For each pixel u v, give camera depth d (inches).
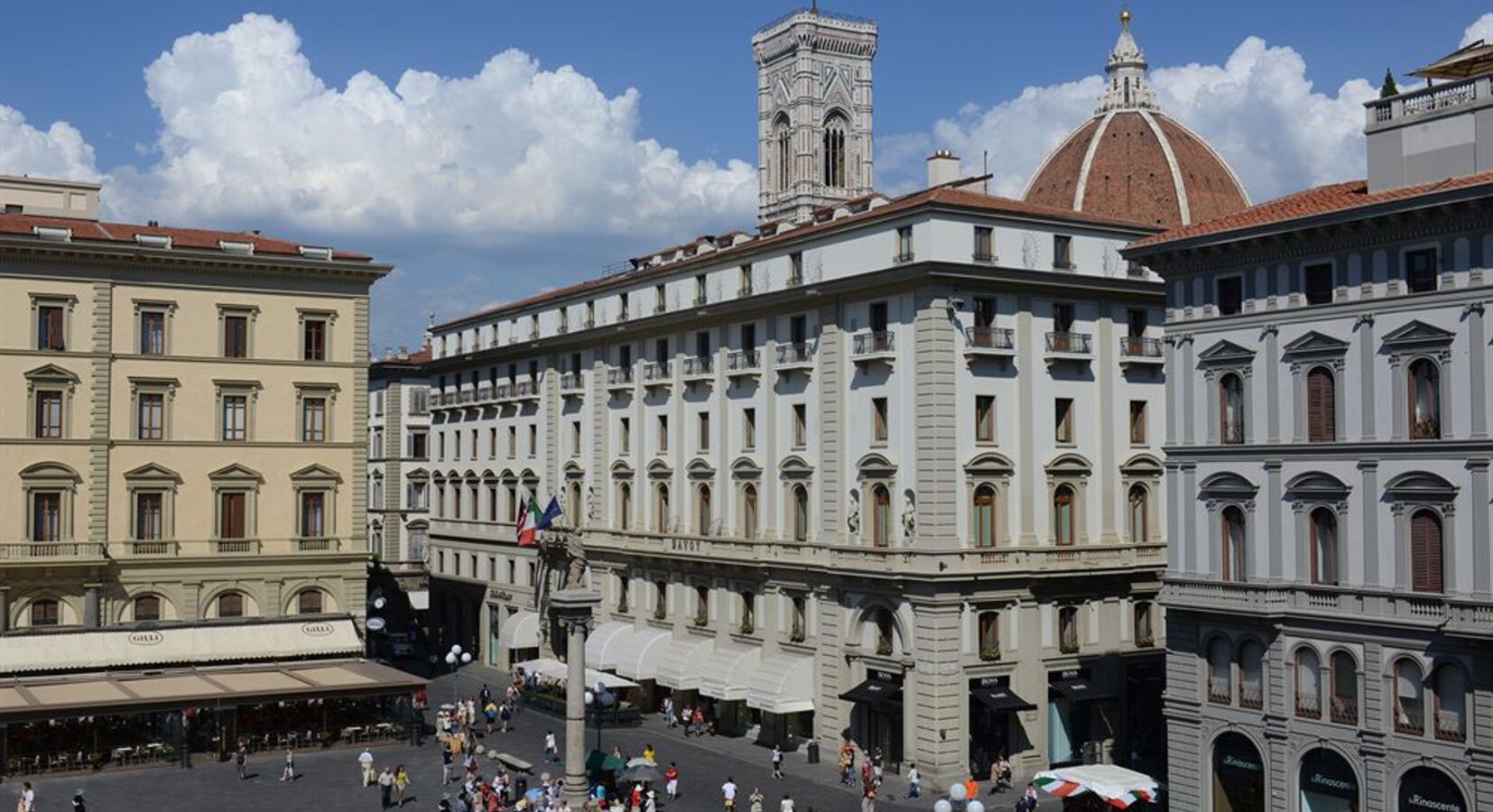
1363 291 2130.9
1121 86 5216.5
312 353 3481.8
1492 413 1973.4
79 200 3693.4
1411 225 2064.5
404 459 5457.7
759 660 3218.5
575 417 4067.4
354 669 3218.5
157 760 2908.5
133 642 3174.2
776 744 3181.6
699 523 3484.3
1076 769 2315.5
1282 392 2242.9
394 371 5447.8
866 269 2957.7
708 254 3506.4
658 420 3668.8
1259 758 2268.7
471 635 4672.7
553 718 3572.8
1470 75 2303.2
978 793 2687.0
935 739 2741.1
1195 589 2345.0
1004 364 2871.6
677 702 3543.3
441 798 2559.1
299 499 3449.8
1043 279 2886.3
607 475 3870.6
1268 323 2261.3
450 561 4864.7
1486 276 1982.0
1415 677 2064.5
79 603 3206.2
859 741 2950.3
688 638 3481.8
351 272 3491.6
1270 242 2241.6
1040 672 2883.9
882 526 2923.2
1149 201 4906.5
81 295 3233.3
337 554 3469.5
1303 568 2206.0
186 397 3334.2
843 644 2984.7
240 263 3363.7
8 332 3157.0
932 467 2770.7
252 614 3388.3
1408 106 2222.0
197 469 3341.5
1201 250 2335.1
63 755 2829.7
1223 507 2329.0
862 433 2962.6
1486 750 1958.7
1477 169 2106.3
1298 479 2209.6
